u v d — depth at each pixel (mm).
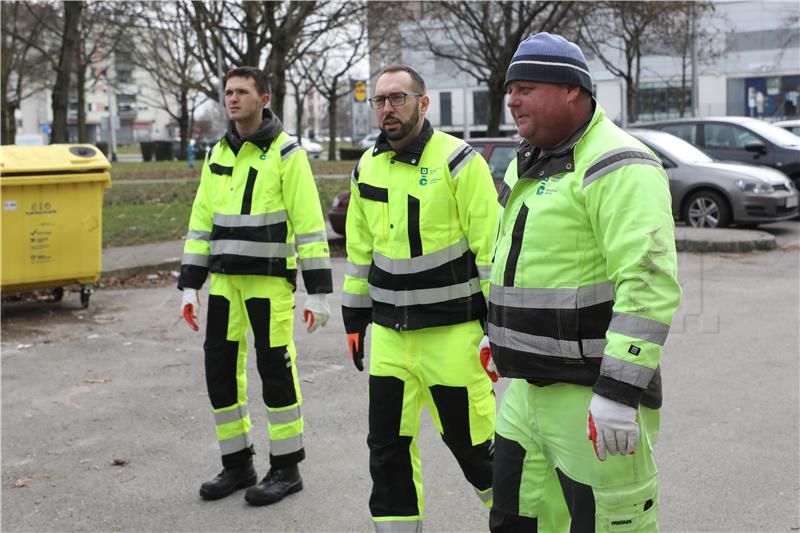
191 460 4918
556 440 2625
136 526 4078
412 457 3547
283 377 4328
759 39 52125
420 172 3469
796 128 18484
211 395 4414
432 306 3439
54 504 4344
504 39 28797
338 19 22594
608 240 2416
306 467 4762
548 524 2771
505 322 2668
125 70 59406
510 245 2666
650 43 40438
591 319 2523
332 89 42188
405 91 3416
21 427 5496
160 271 11227
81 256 8891
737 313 8211
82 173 8750
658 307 2326
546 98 2523
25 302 9477
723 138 15844
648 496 2561
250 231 4223
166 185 24375
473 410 3488
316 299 4293
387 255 3514
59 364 6984
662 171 2457
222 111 23719
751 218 13188
